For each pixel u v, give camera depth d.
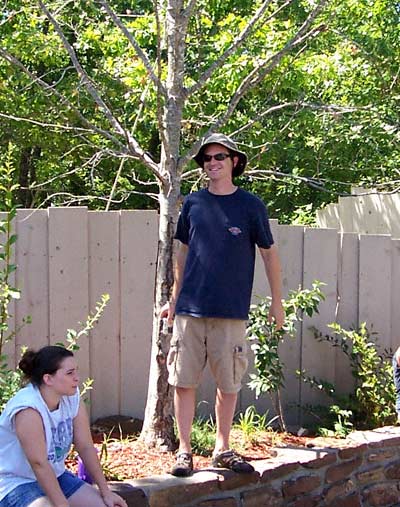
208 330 4.97
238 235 4.89
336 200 11.77
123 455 5.47
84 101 8.34
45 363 4.07
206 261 4.90
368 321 7.18
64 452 4.18
